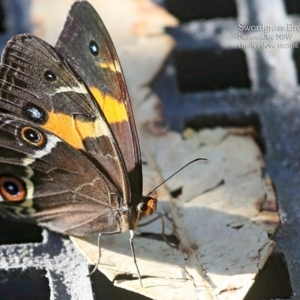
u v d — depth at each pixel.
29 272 0.75
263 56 0.79
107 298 0.75
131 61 0.79
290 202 0.77
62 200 0.76
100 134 0.76
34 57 0.75
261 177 0.77
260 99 0.78
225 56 0.79
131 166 0.76
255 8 0.79
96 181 0.76
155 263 0.75
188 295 0.75
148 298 0.75
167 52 0.79
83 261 0.76
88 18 0.75
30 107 0.75
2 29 0.79
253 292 0.75
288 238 0.76
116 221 0.76
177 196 0.77
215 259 0.75
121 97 0.76
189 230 0.76
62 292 0.75
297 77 0.78
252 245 0.76
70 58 0.76
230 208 0.76
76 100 0.75
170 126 0.78
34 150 0.76
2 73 0.75
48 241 0.76
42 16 0.79
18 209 0.76
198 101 0.78
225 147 0.77
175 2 0.79
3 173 0.76
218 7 0.79
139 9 0.79
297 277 0.75
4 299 0.75
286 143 0.78
